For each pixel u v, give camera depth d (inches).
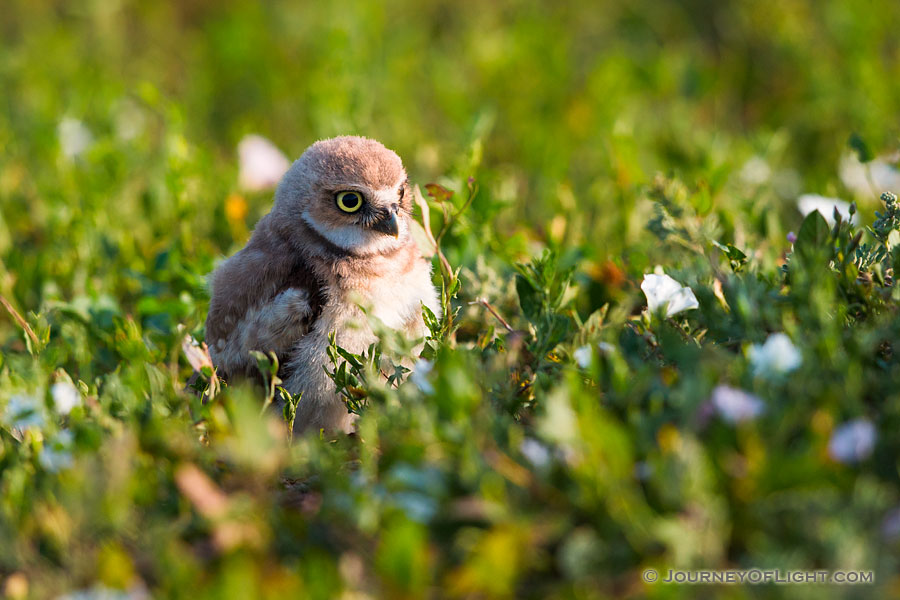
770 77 685.9
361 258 332.8
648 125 601.3
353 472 259.4
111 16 794.2
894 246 280.5
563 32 753.0
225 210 469.4
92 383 327.0
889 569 190.5
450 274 317.4
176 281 411.2
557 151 580.1
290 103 679.1
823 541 192.7
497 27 782.5
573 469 210.5
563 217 445.1
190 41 797.2
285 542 220.7
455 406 235.8
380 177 334.3
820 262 262.4
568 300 345.4
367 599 203.8
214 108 696.4
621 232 456.1
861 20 643.5
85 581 211.3
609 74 637.9
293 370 324.8
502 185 485.1
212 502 218.8
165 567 203.2
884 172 432.8
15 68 700.7
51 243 459.5
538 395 250.7
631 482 210.5
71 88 655.1
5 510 224.7
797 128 601.0
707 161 472.4
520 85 649.6
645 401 237.1
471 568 197.3
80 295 410.0
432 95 671.8
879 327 246.4
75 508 214.1
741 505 202.8
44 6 837.8
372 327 279.4
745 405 216.4
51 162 536.7
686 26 786.2
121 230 466.6
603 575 199.3
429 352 297.1
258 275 337.4
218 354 341.7
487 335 299.7
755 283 273.3
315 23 765.9
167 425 250.8
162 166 509.7
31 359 296.2
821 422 210.4
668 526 193.9
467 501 210.7
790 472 198.1
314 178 336.2
